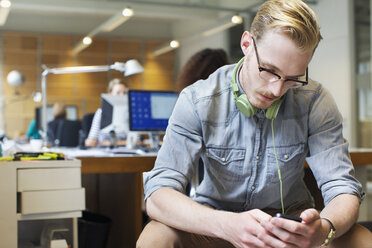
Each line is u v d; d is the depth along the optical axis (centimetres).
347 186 128
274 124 137
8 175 173
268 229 104
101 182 301
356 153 241
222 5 796
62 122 488
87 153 275
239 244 110
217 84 140
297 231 102
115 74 1091
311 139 138
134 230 238
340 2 697
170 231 123
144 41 1123
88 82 1070
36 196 176
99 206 304
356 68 683
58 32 1050
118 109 374
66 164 181
